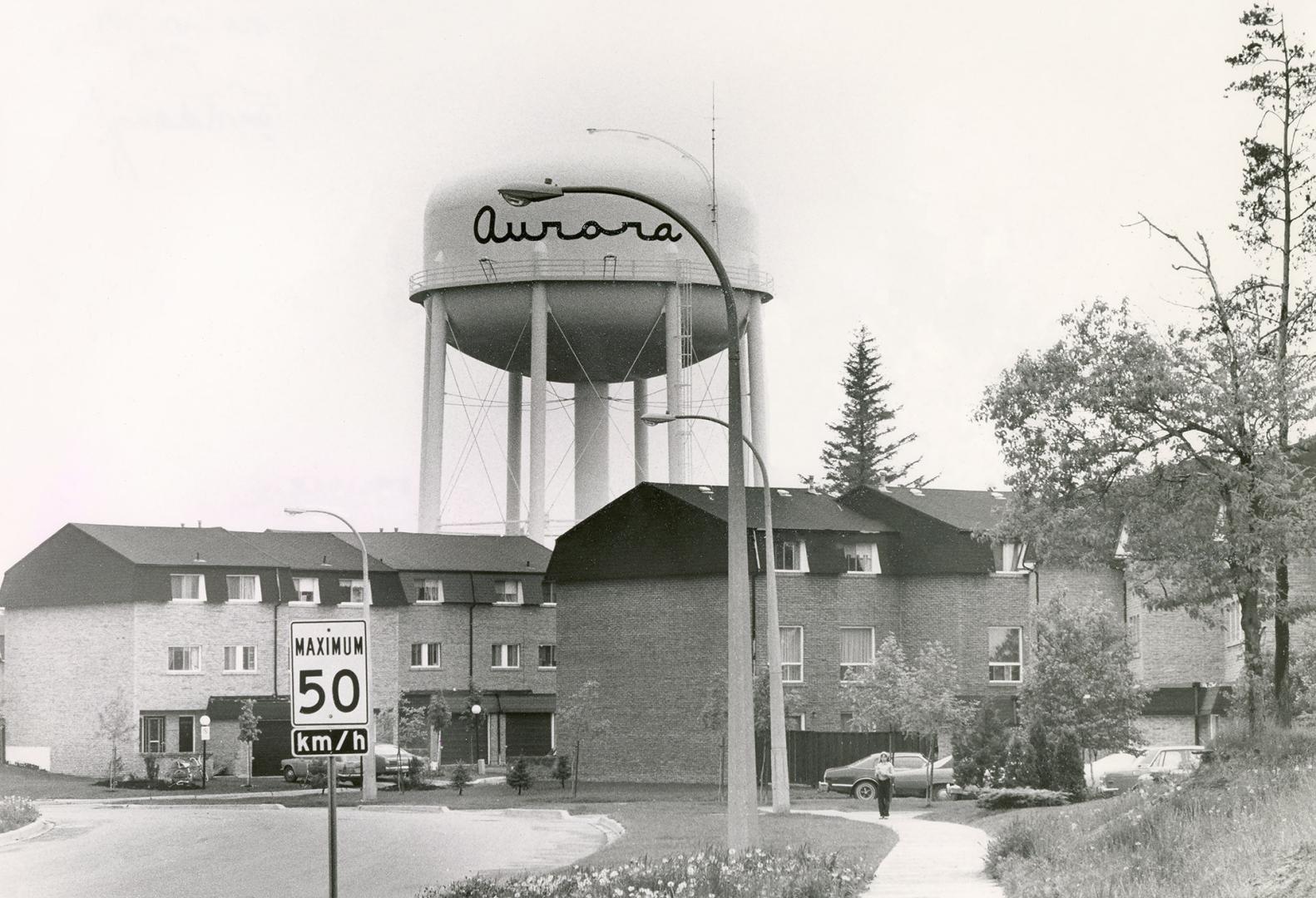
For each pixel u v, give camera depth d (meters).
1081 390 35.62
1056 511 36.34
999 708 67.56
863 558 69.06
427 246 77.75
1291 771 25.50
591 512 86.06
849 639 68.38
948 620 68.12
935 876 25.69
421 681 87.94
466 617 89.69
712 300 76.31
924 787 56.25
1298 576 51.00
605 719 69.12
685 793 60.75
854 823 38.28
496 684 90.19
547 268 74.62
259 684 82.06
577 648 70.50
